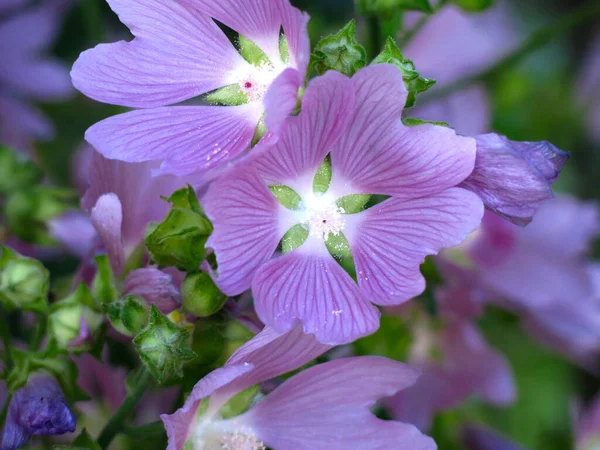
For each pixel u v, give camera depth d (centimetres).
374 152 21
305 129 21
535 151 22
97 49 22
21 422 22
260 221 21
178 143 21
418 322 32
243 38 23
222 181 19
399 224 21
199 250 21
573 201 32
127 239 24
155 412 29
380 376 22
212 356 22
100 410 29
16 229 30
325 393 22
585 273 32
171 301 22
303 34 19
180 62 23
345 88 20
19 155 30
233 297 22
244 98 23
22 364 23
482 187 22
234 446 22
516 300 31
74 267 32
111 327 24
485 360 32
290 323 20
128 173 23
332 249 22
